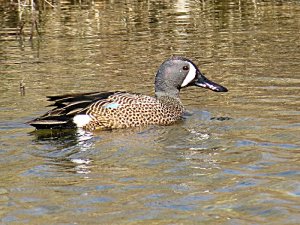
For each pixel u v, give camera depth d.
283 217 8.93
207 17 25.17
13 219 9.04
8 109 14.48
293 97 14.90
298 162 10.94
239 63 18.33
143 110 13.59
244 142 12.07
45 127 13.12
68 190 10.03
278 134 12.44
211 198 9.62
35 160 11.38
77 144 12.27
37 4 27.53
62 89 16.06
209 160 11.20
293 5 27.20
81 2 28.33
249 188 9.92
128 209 9.30
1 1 28.33
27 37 22.38
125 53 19.83
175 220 8.93
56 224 8.87
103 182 10.33
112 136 12.84
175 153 11.63
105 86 16.27
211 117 13.81
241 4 27.73
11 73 17.78
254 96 15.15
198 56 19.30
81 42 21.47
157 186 10.11
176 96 14.30
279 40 20.95
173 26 23.64
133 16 25.53
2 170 10.93
